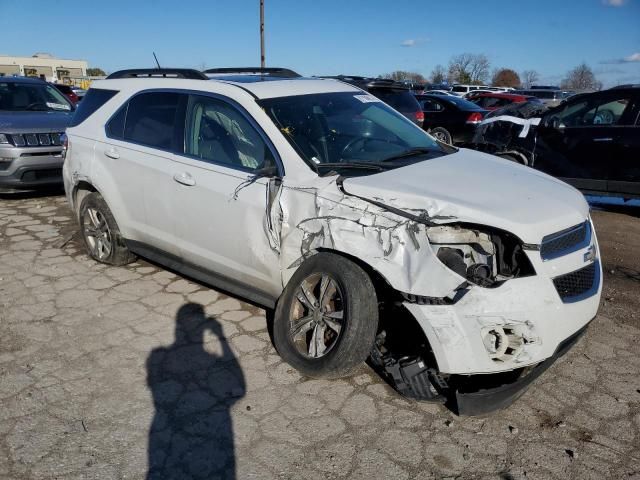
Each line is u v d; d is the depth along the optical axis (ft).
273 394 10.68
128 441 9.38
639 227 22.45
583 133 24.64
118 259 16.67
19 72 260.42
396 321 11.12
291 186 11.14
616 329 13.41
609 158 24.02
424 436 9.55
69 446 9.25
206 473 8.68
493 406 9.53
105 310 14.16
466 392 9.75
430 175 11.34
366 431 9.66
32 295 15.07
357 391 10.80
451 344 9.25
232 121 12.79
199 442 9.37
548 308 9.39
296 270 11.28
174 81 14.66
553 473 8.73
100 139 15.99
